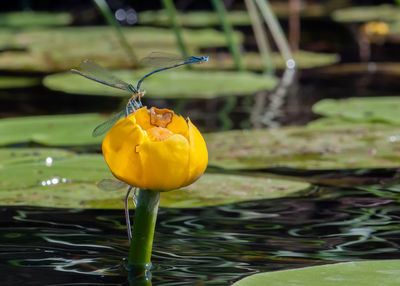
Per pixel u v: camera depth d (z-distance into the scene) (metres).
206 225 3.13
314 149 4.60
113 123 2.48
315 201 3.53
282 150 4.58
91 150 4.91
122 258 2.62
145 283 2.35
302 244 2.84
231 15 18.50
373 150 4.53
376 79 8.84
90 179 3.85
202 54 11.64
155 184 2.22
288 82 8.83
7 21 18.14
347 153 4.45
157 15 19.25
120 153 2.19
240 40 13.41
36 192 3.58
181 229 3.06
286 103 7.23
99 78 2.42
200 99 7.69
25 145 5.06
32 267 2.52
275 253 2.71
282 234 2.98
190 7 21.56
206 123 6.09
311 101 7.30
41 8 21.77
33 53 11.96
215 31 14.91
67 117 5.80
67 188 3.66
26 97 7.64
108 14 8.95
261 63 10.65
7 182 3.76
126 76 8.52
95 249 2.75
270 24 10.67
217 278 2.40
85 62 2.41
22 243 2.82
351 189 3.76
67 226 3.09
